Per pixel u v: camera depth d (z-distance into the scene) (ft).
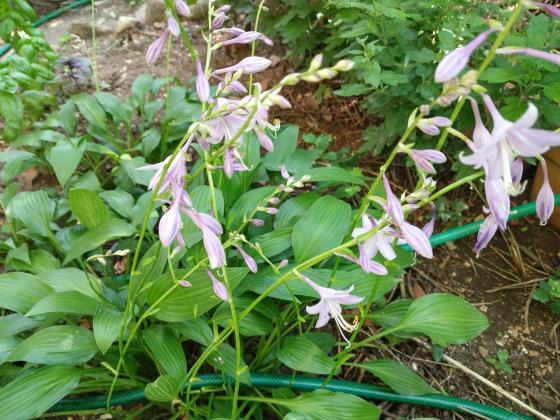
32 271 1.99
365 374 2.04
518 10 0.91
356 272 1.79
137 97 2.84
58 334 1.59
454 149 2.55
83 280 1.79
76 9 4.27
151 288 1.54
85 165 2.82
